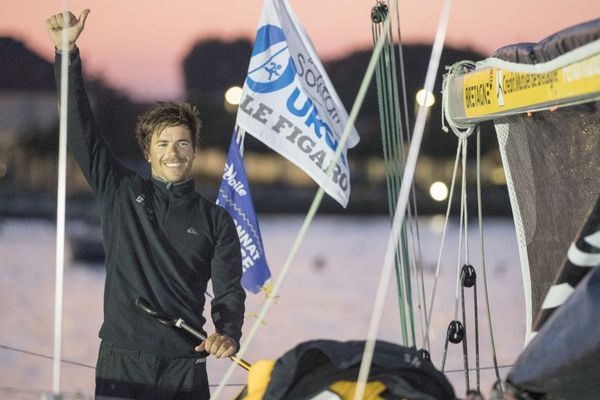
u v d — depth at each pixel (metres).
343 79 168.50
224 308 14.69
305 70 16.48
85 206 184.38
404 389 10.46
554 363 10.36
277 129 16.39
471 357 53.94
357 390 9.90
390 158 14.72
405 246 14.48
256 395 10.93
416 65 121.19
